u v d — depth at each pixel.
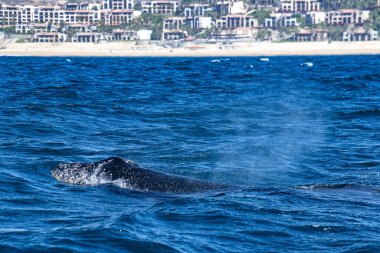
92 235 63.41
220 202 76.38
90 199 78.75
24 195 79.50
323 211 74.00
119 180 85.50
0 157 103.06
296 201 77.88
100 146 117.88
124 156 109.12
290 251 61.62
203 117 160.25
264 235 65.75
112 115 160.00
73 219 69.44
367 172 100.81
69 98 196.38
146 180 84.75
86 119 151.25
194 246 61.94
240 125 148.00
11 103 176.88
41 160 101.62
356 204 77.25
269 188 84.38
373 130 143.25
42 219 69.44
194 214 71.62
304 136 134.62
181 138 129.38
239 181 94.00
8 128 133.25
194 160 107.12
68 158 105.25
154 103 188.00
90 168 88.31
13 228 65.69
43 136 126.75
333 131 141.50
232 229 67.19
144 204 76.94
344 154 114.88
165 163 104.44
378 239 64.81
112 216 70.69
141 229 65.88
